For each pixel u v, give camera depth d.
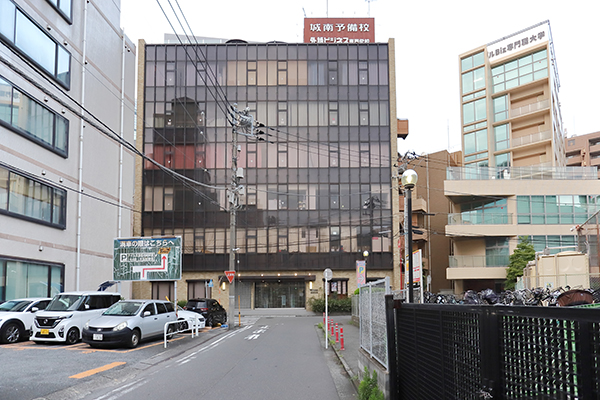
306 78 46.25
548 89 50.56
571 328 2.91
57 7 23.52
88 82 26.59
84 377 11.05
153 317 17.66
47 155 22.89
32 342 17.38
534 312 3.29
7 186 19.94
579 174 42.25
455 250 44.59
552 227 41.50
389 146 45.34
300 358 14.74
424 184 54.56
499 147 53.06
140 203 44.09
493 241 42.56
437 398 5.64
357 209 44.53
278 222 44.28
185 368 12.77
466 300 20.78
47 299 18.89
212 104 45.62
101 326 15.75
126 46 31.58
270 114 45.56
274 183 44.69
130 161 31.89
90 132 26.80
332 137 45.41
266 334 22.77
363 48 46.81
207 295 43.56
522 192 42.12
